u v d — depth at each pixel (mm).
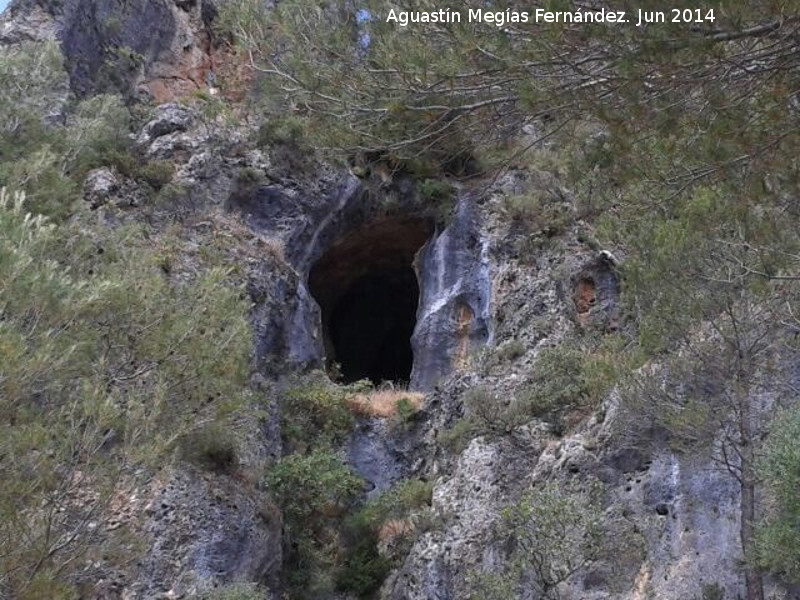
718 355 12070
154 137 20734
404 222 23219
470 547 13531
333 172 21547
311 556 15016
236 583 12359
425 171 7559
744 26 5324
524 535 12000
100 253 10906
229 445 13992
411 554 14266
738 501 11852
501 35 5797
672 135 6145
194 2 27375
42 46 18250
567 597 12039
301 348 18891
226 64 25141
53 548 6586
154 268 10672
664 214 8719
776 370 11922
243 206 20312
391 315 27828
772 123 5680
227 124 21125
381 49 6375
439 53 6207
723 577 11359
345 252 24406
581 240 19812
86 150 18719
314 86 6812
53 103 18734
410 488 15828
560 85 6016
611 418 13773
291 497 14977
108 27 24016
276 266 18969
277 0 7492
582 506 12188
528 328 18484
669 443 12688
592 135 6695
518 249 20344
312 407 17594
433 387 19828
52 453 6672
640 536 12445
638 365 13414
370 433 17859
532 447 14836
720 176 6418
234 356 9656
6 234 7059
